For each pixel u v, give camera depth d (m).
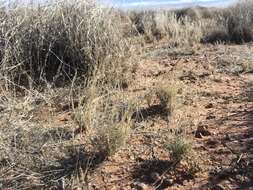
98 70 6.64
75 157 4.53
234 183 4.22
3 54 6.64
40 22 7.10
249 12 13.69
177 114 5.76
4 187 4.04
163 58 9.66
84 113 5.36
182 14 21.27
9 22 6.93
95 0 7.39
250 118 5.58
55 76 6.53
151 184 4.22
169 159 4.58
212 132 5.21
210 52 10.35
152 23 15.10
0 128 4.66
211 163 4.55
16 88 6.29
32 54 6.93
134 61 7.77
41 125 5.14
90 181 4.23
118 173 4.37
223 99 6.43
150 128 5.32
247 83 7.27
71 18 7.17
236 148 4.82
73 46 7.01
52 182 4.15
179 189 4.15
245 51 10.29
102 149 4.62
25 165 4.32
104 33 7.15
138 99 6.11
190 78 7.61
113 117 5.14
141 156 4.66
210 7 24.47
